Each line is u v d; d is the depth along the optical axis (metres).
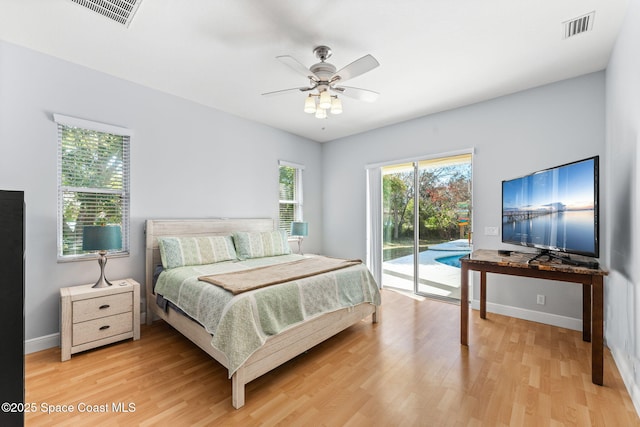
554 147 2.96
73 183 2.69
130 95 3.01
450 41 2.26
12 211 0.70
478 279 3.49
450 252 3.92
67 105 2.61
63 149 2.64
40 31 2.17
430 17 1.98
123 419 1.61
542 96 3.04
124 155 3.03
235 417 1.64
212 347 1.97
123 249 3.02
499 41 2.26
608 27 2.09
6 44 2.31
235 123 4.01
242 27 2.10
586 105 2.78
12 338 0.69
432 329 2.91
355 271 2.94
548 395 1.82
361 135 4.79
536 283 3.09
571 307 2.89
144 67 2.72
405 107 3.65
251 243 3.68
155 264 3.11
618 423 1.58
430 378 2.02
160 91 3.25
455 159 3.82
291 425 1.57
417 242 4.23
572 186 2.17
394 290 4.46
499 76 2.84
